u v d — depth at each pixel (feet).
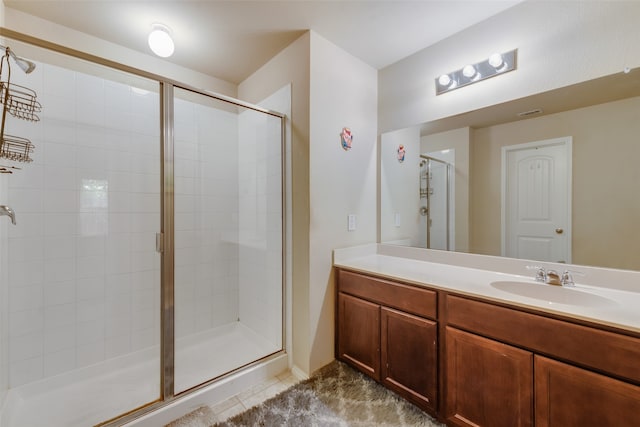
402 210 7.06
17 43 4.97
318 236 6.13
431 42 6.33
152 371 6.21
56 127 5.52
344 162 6.66
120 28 5.75
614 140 4.31
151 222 6.78
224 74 7.76
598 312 3.31
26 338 5.23
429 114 6.48
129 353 6.41
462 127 5.98
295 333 6.34
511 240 5.39
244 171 8.04
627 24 4.10
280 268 6.68
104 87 6.08
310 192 5.94
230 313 8.14
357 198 7.00
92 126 5.94
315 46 5.98
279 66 6.70
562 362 3.38
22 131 5.13
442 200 6.34
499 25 5.35
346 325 6.20
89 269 5.95
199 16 5.41
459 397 4.33
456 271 5.58
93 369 5.96
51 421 4.74
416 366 4.89
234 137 8.21
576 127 4.64
